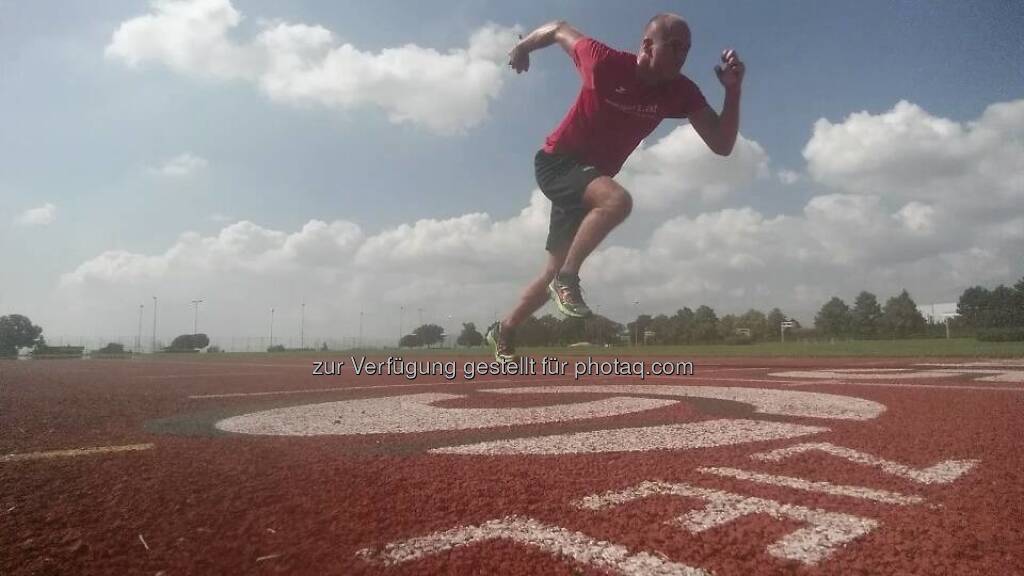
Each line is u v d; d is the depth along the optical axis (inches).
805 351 1456.7
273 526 131.2
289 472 183.5
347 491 159.8
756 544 119.0
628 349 1939.0
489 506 145.3
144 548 118.6
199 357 2073.1
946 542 120.3
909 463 192.4
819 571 106.4
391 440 247.8
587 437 248.1
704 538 122.4
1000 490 159.3
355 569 107.8
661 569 106.7
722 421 291.3
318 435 263.6
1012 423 278.7
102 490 162.1
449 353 1948.8
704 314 3179.1
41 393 504.4
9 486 166.6
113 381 673.6
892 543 119.8
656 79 194.2
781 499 149.9
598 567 107.8
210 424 303.1
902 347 1525.6
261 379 693.3
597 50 195.0
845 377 601.3
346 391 505.0
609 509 142.4
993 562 110.3
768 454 205.6
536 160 218.2
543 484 166.6
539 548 117.1
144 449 227.0
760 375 651.5
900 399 382.3
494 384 559.2
